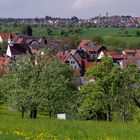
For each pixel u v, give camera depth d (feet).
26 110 260.62
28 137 113.19
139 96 276.00
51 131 126.72
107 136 116.98
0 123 148.15
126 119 272.51
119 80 274.98
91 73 288.92
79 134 120.98
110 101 278.05
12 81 267.80
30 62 271.08
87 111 284.82
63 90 260.62
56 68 267.80
